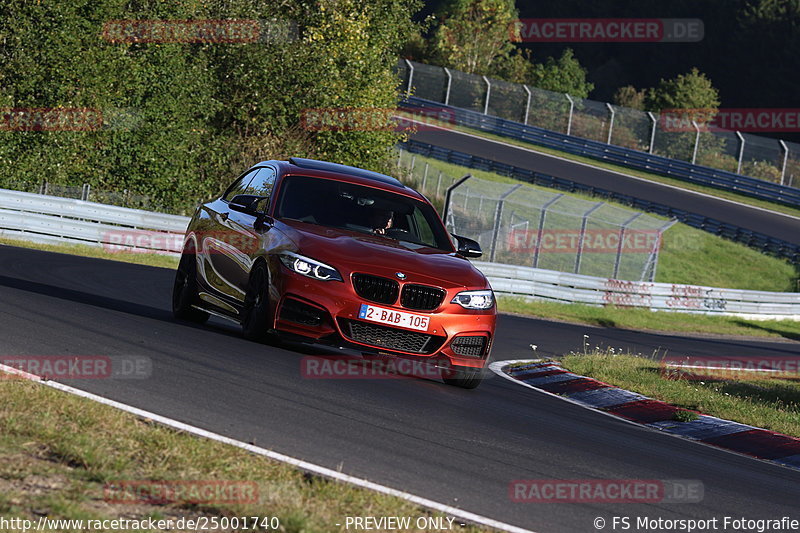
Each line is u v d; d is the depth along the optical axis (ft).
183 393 75.25
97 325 103.09
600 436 92.02
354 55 374.43
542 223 333.42
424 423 79.92
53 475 50.60
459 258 107.04
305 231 101.45
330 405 80.02
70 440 56.29
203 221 120.57
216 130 345.31
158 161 311.06
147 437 59.52
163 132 310.86
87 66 294.25
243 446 61.67
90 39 295.48
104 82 299.38
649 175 595.88
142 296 154.71
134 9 312.29
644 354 202.69
